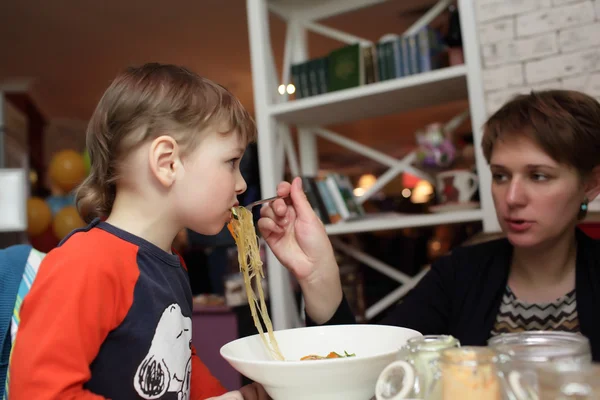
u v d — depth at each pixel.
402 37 2.21
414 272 3.50
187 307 0.95
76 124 7.14
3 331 1.02
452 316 1.25
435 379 0.58
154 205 0.89
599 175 1.08
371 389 0.72
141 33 4.57
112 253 0.82
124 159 0.89
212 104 0.91
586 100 1.06
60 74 5.50
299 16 2.60
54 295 0.75
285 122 2.48
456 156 2.16
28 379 0.70
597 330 1.06
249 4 2.35
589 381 0.45
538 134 1.02
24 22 4.28
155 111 0.88
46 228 3.80
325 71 2.37
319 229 1.08
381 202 6.27
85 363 0.74
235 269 2.98
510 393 0.53
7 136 3.54
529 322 1.15
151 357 0.83
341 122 2.62
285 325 2.14
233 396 0.79
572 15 1.81
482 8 1.94
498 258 1.22
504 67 1.90
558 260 1.13
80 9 4.08
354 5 2.48
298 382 0.67
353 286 2.48
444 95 2.25
